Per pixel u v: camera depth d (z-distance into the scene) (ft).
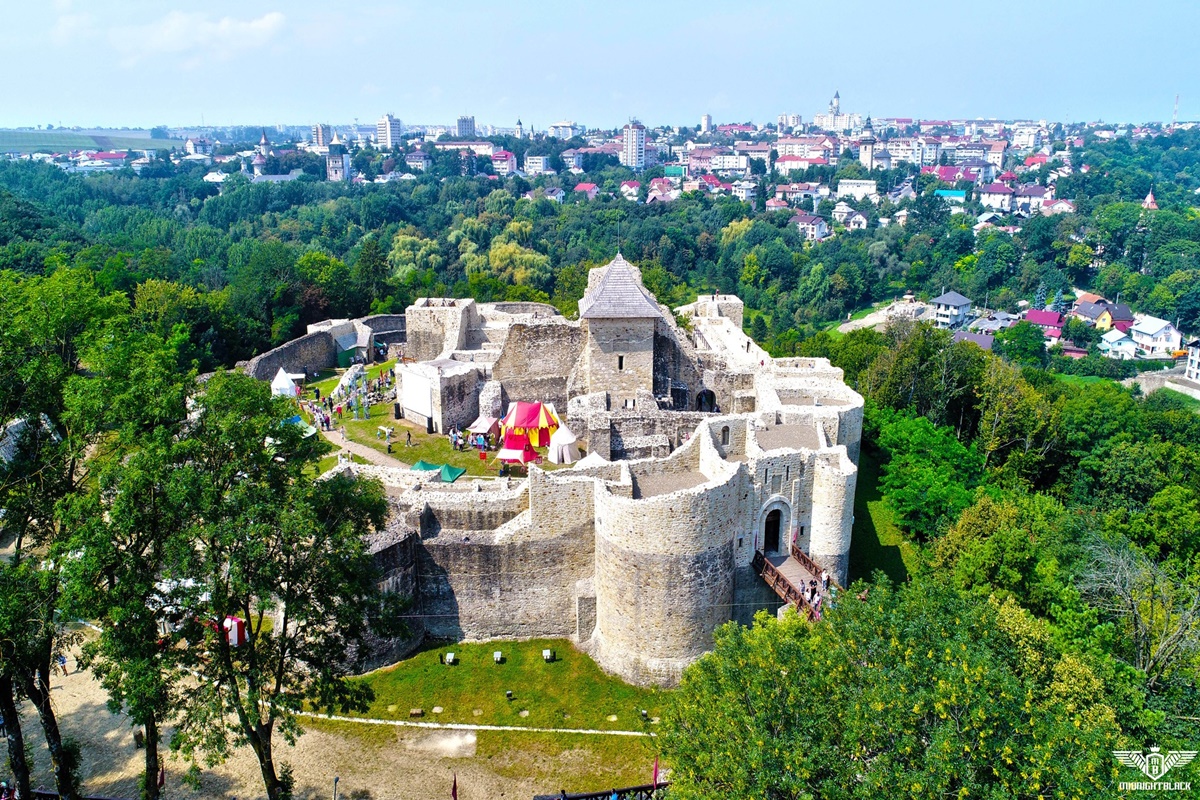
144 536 99.19
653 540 134.62
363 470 167.94
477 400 227.61
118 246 437.17
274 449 103.91
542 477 143.84
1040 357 502.79
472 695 137.39
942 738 82.94
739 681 96.58
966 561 163.43
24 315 120.57
